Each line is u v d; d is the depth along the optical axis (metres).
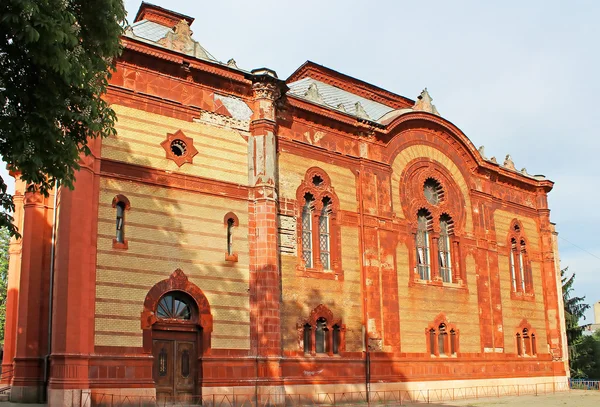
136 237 24.80
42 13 14.08
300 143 31.27
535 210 45.19
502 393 37.72
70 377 21.83
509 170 42.88
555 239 46.25
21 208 32.72
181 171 26.58
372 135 34.53
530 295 42.53
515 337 40.28
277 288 27.52
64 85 15.47
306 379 28.55
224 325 26.25
